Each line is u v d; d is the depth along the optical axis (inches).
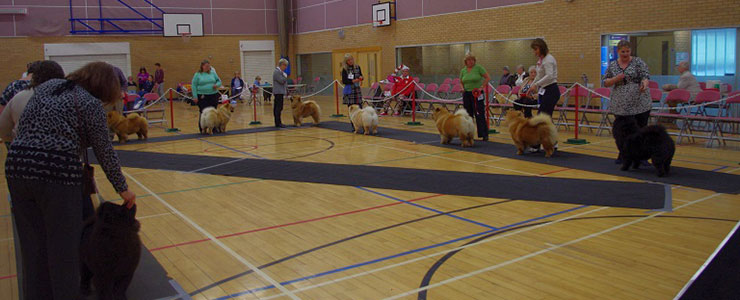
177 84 935.0
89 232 120.3
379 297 128.6
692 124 405.4
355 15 846.5
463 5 665.6
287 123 530.9
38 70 125.3
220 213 208.5
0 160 258.7
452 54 695.7
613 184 236.4
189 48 938.7
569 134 410.6
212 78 455.2
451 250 159.8
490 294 128.3
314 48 954.1
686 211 193.2
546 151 307.0
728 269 136.9
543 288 130.7
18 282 122.2
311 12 948.6
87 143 111.2
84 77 112.4
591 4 529.7
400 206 211.8
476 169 279.1
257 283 139.2
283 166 300.0
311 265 151.2
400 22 765.9
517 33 604.1
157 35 913.5
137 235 120.7
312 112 501.0
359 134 432.8
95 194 141.1
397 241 169.8
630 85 263.7
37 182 104.1
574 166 279.3
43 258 110.6
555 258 150.5
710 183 233.9
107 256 114.6
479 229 179.3
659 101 411.5
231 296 131.3
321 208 212.4
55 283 106.9
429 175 266.4
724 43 443.2
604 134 406.6
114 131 407.5
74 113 106.6
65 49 853.2
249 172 286.0
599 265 144.3
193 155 347.3
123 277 120.2
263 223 193.9
